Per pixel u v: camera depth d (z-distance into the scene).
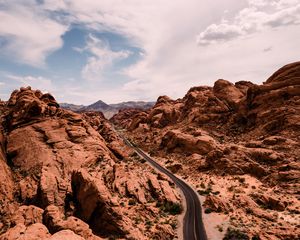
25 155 77.50
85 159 76.31
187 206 62.44
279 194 65.81
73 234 31.64
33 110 88.38
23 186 64.25
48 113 91.12
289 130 93.75
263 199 61.59
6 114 94.62
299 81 112.19
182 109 173.38
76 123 92.56
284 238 43.16
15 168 74.38
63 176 68.38
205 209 59.53
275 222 51.72
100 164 77.50
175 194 67.38
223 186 73.06
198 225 52.56
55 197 55.16
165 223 53.09
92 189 49.62
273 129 99.94
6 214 55.72
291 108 101.69
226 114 128.75
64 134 84.75
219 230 49.56
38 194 57.31
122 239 43.66
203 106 140.00
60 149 78.25
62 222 39.03
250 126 112.88
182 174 90.31
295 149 83.94
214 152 88.62
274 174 74.44
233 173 80.00
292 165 75.50
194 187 76.50
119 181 68.25
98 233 46.31
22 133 83.69
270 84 116.62
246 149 87.38
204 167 88.38
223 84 143.12
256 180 74.44
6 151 79.75
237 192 68.06
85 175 53.22
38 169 70.44
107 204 47.78
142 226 50.25
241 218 53.62
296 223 50.31
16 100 97.88
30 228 34.06
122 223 46.16
